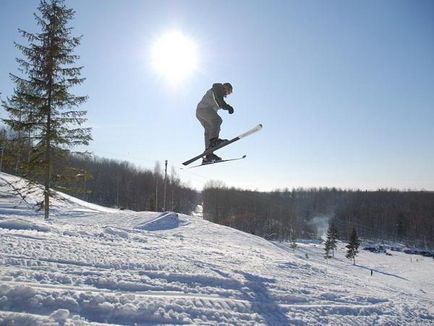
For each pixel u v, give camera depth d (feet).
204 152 28.94
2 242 20.59
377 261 228.22
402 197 436.35
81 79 68.69
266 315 16.14
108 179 289.12
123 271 18.22
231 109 27.50
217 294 17.35
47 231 29.07
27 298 12.87
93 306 13.32
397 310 20.54
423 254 289.94
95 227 36.40
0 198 92.79
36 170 65.82
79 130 67.87
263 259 31.58
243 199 335.47
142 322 13.12
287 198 449.06
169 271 19.61
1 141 65.82
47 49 66.80
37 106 65.62
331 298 20.48
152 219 81.82
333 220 393.29
